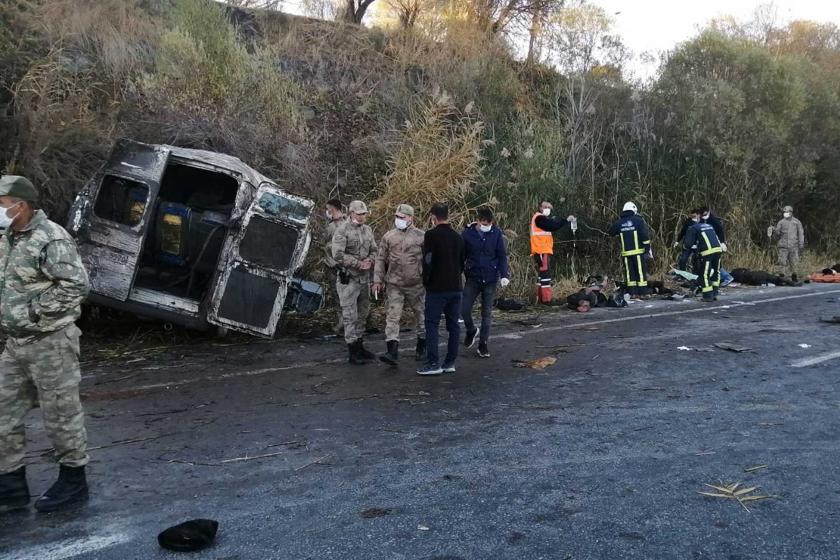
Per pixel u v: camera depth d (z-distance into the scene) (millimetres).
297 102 12703
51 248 3584
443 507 3766
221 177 8773
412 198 11469
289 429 5078
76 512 3701
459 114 13953
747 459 4465
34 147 8328
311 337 8617
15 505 3756
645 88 17750
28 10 9609
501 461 4445
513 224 13086
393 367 7102
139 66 11500
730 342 8312
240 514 3682
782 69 19078
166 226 8016
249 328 7699
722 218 17375
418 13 16703
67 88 9633
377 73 14477
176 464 4387
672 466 4355
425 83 14781
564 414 5457
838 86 22047
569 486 4047
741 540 3398
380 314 10070
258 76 12273
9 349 3680
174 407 5605
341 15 15969
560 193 14125
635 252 11695
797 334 8805
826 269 16312
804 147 19062
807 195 20188
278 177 11188
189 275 8055
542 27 17266
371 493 3951
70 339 3711
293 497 3898
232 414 5434
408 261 7234
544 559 3213
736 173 17719
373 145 12562
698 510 3732
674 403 5742
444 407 5660
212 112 11117
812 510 3727
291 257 7781
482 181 12836
